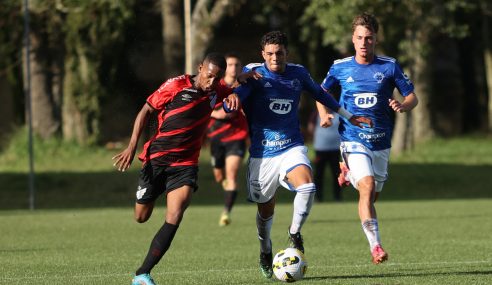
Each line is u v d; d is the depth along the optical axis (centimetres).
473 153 9206
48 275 2872
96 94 8900
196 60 8625
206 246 3769
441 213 5422
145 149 2573
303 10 9600
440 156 9019
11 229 4619
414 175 8056
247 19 9462
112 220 5203
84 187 7538
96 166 8344
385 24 8131
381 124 2942
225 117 3966
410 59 8725
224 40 9400
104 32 8438
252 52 9425
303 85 2781
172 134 2512
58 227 4734
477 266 2972
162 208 6475
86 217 5431
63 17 8744
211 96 2555
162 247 2442
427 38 8531
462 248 3547
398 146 9206
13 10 8556
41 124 9156
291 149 2764
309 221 4959
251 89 2742
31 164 6188
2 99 10825
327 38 7938
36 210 6253
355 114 2942
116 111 9031
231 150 4716
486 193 7431
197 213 5750
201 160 8594
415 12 8125
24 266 3108
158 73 8688
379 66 2925
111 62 8706
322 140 6488
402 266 2998
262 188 2773
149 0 8800
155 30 8838
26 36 6056
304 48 10562
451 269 2895
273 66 2725
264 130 2764
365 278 2705
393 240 3884
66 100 9112
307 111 11338
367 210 2720
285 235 4203
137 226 4791
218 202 7075
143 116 2550
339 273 2839
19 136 9012
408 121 9181
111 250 3647
